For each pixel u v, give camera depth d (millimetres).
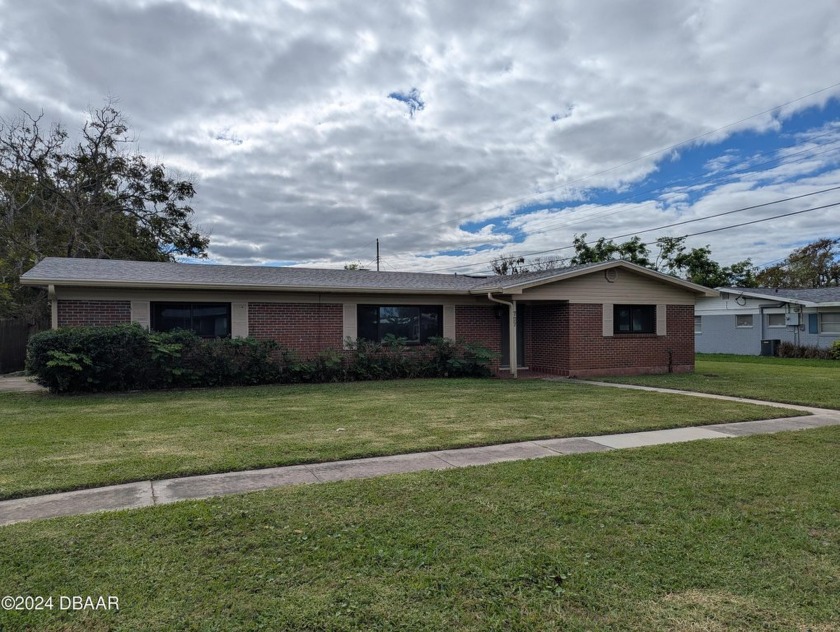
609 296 15000
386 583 2910
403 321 14539
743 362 20703
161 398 10000
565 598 2779
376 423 7430
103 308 11812
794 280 43719
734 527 3713
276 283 13047
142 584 2875
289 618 2570
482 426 7234
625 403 9383
